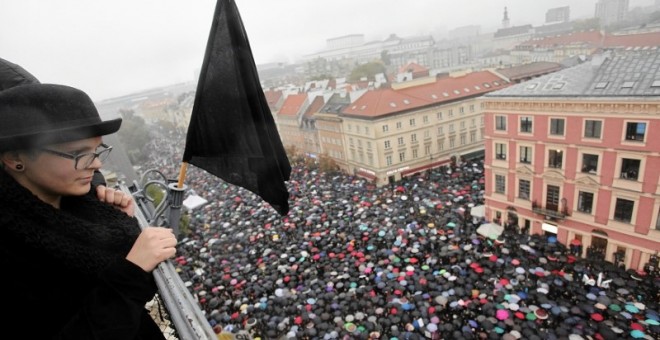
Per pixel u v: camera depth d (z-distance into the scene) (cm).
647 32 8062
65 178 182
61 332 155
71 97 175
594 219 2772
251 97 379
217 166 388
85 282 185
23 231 164
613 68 2659
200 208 4916
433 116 5472
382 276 2759
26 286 168
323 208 4281
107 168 4709
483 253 2908
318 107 6962
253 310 2566
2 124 158
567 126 2759
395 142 5300
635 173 2466
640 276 2498
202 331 207
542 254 2867
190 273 3162
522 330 2106
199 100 371
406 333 2191
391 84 5772
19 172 179
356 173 5878
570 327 2059
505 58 13850
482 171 4797
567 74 2955
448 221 3528
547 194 3059
